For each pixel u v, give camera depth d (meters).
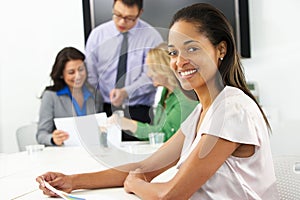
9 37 3.86
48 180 1.22
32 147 2.22
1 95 3.89
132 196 1.16
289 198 1.39
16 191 1.25
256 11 3.27
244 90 1.17
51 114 3.03
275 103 3.26
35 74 3.84
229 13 3.30
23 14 3.83
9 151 3.92
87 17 3.58
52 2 3.77
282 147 3.17
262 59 3.27
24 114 3.87
